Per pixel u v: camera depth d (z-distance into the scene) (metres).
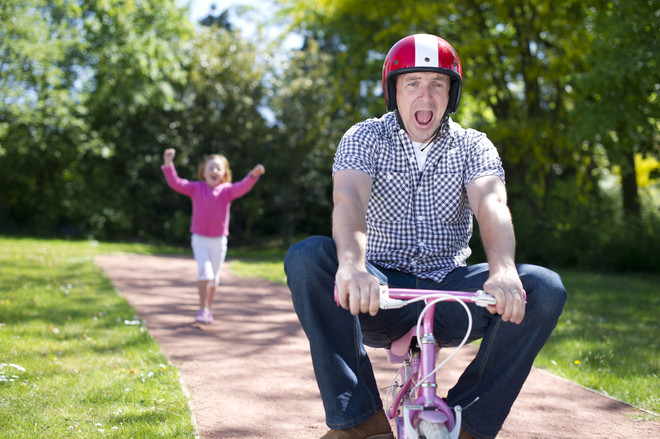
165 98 23.19
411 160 2.58
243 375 4.54
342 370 2.23
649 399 4.09
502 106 18.89
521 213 18.11
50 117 22.09
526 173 18.97
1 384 3.86
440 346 2.58
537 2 17.17
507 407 2.31
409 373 2.43
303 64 24.47
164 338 5.70
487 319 2.38
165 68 23.34
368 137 2.56
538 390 4.37
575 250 17.44
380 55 19.38
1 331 5.41
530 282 2.23
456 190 2.59
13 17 20.31
